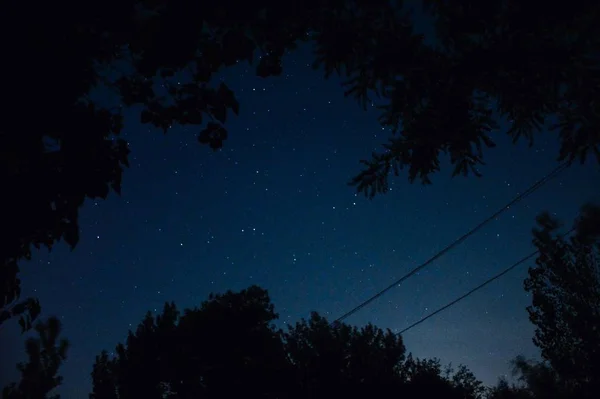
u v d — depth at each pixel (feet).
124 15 6.86
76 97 6.78
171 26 7.13
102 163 7.33
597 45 8.28
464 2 8.14
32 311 8.26
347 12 8.86
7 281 7.28
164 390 46.29
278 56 8.56
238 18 7.50
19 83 6.21
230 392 44.83
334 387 45.55
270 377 45.19
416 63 9.16
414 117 10.48
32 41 6.23
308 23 8.55
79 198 7.16
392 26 9.07
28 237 7.65
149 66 7.47
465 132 10.34
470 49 8.80
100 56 7.45
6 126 6.31
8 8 6.24
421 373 48.26
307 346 47.60
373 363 48.34
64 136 6.91
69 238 7.10
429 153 10.93
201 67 8.30
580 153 10.01
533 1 7.93
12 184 6.66
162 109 8.60
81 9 6.58
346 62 9.33
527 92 9.25
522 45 8.45
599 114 9.31
